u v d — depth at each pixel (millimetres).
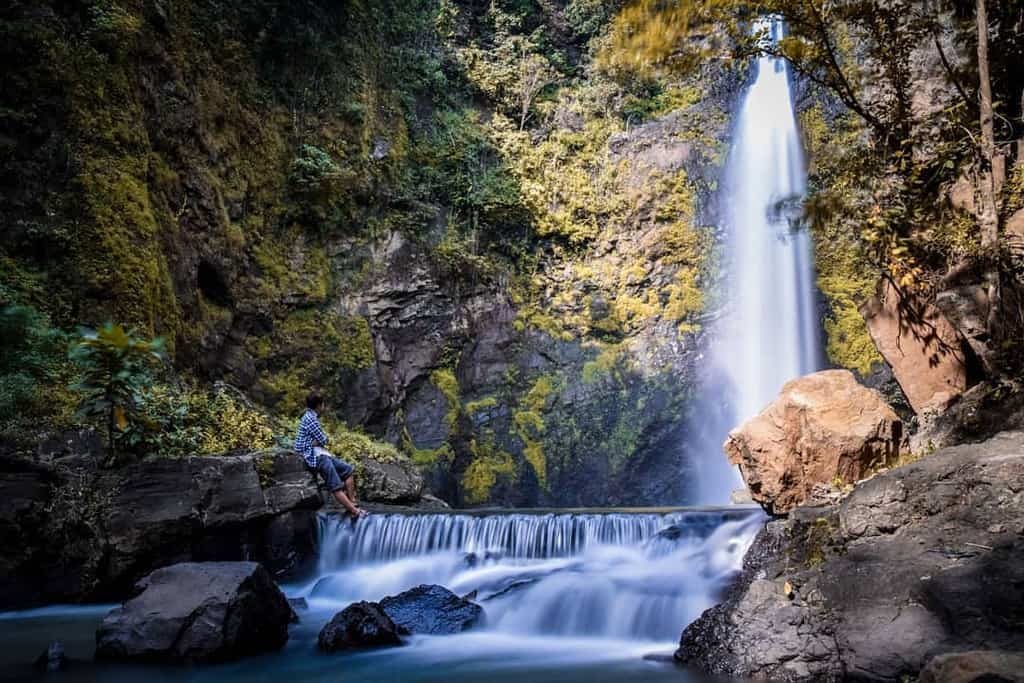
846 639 5250
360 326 17875
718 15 9031
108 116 13141
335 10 19297
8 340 9859
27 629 8078
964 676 4090
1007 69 9141
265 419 14500
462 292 19734
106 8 13562
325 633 7211
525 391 19828
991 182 7863
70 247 12023
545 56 24281
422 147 20906
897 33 9281
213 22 16547
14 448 9367
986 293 7891
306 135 18156
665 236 21125
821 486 7332
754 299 20344
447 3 23000
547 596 8148
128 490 9641
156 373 12508
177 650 6578
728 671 5652
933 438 7770
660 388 19859
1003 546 5242
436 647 7246
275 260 17016
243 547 10344
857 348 18250
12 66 12102
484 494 18500
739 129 21984
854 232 9898
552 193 21625
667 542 9000
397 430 18125
